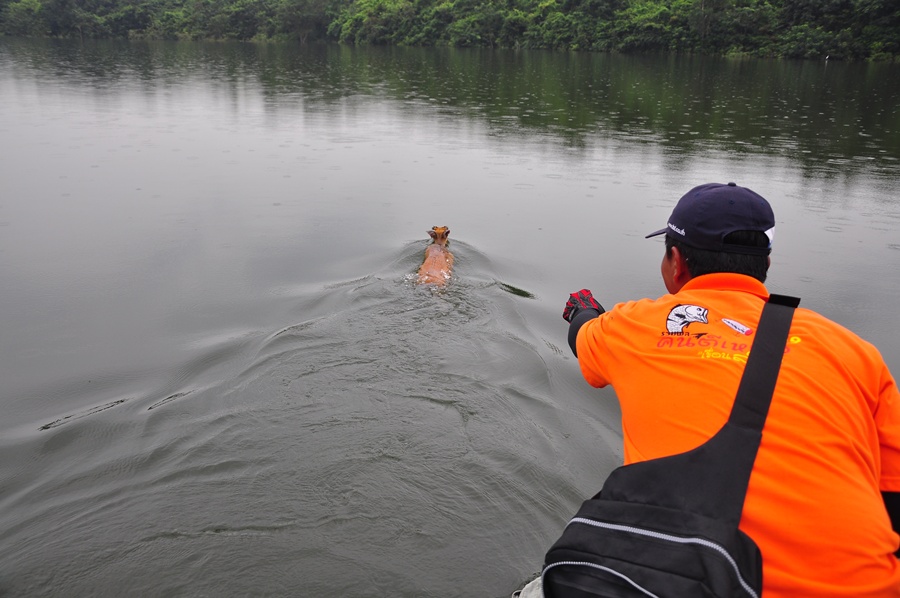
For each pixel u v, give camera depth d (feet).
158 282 23.89
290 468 13.91
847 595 4.92
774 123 56.03
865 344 5.89
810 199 34.09
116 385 17.31
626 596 5.32
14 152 42.24
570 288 23.80
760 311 6.07
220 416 15.80
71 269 24.86
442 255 26.17
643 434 5.90
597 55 126.72
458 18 154.20
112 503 12.83
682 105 65.82
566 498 13.16
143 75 89.56
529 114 60.18
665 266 7.20
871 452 5.48
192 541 11.83
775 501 5.15
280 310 21.88
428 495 13.16
